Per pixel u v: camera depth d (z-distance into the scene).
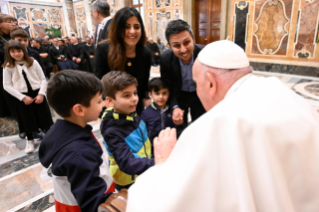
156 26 9.45
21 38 2.98
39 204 1.98
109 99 1.42
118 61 1.75
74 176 0.86
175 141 0.98
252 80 0.81
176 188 0.58
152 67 8.80
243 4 6.60
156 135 1.98
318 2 5.48
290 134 0.62
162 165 0.70
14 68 2.71
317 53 5.77
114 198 0.80
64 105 0.95
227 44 0.88
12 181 2.32
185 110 2.38
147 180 0.66
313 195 0.62
